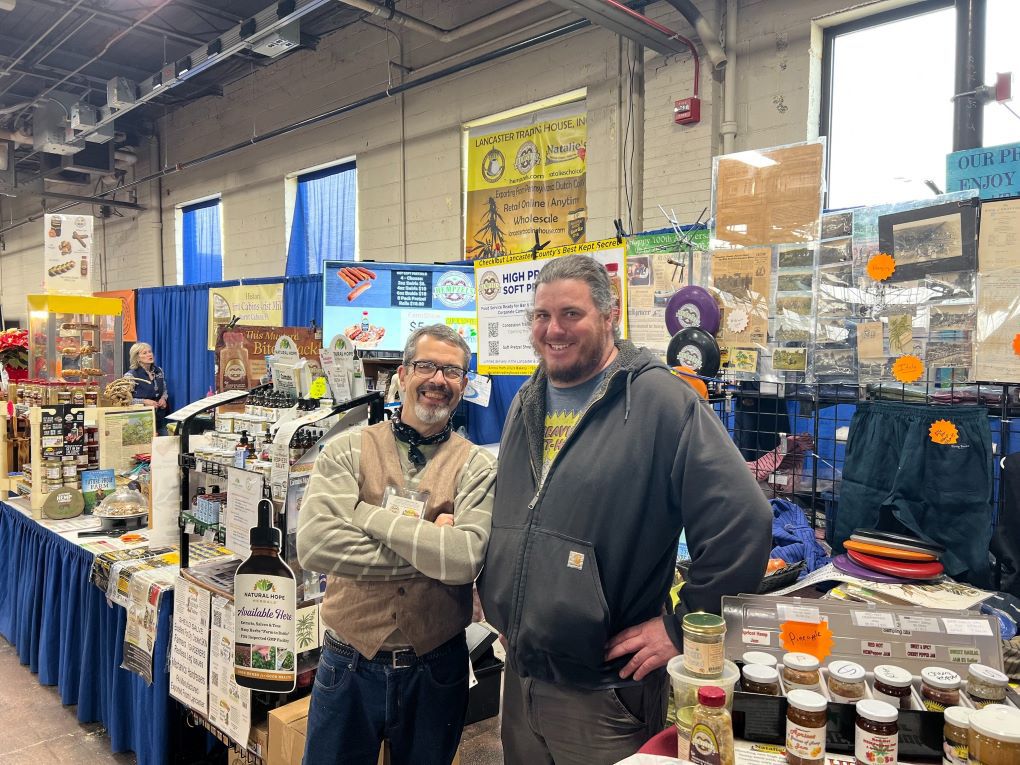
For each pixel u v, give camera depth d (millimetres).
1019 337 1752
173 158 9625
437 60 6234
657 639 1284
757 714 1056
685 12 4402
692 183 4688
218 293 7117
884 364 1965
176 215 9688
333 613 1636
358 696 1613
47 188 12234
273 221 8062
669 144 4801
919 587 1698
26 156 11070
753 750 1041
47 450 3381
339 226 7422
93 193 11164
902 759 1005
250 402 2533
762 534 1265
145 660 2436
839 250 2031
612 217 5160
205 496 2252
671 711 1436
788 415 2338
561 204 5520
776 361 2131
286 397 2436
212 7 7039
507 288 3977
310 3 5262
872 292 1976
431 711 1641
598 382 1479
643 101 4957
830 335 2057
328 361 2268
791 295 2109
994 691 1062
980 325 1812
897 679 1078
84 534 3066
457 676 1698
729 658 1205
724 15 4582
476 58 5699
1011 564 1790
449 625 1643
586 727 1358
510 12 5473
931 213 1874
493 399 5043
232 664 2086
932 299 1878
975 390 2020
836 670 1103
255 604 1898
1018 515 1805
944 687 1063
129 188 10375
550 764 1482
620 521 1343
